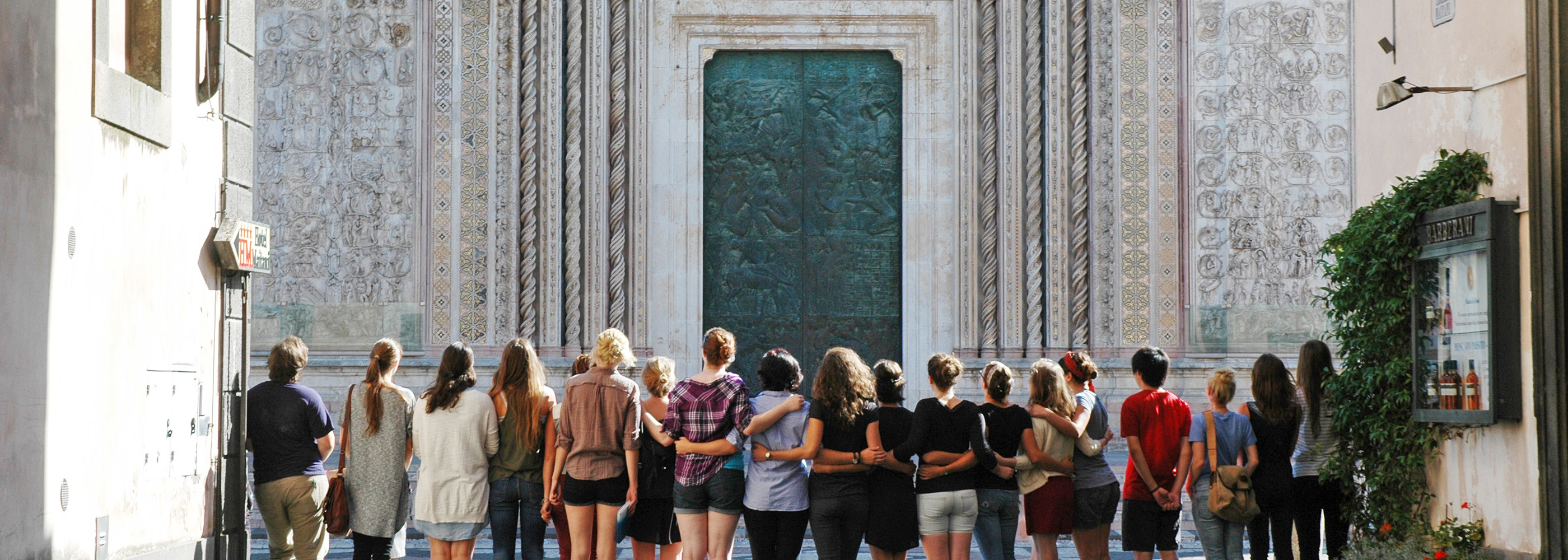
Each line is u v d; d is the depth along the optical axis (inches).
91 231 308.7
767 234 852.0
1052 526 378.3
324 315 779.4
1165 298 812.0
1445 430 380.8
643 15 833.5
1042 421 378.6
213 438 384.5
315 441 385.4
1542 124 342.0
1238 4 811.4
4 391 268.7
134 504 331.9
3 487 267.4
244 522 396.2
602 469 378.6
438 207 797.2
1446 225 373.1
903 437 368.2
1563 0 337.7
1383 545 387.5
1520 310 353.1
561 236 806.5
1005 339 826.8
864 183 856.9
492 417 383.6
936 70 852.0
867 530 367.9
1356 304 404.5
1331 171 807.1
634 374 813.9
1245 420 383.6
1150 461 387.2
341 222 793.6
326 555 520.7
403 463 390.9
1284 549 389.1
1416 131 409.1
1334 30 812.6
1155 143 815.7
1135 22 817.5
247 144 410.0
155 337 344.8
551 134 803.4
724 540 374.9
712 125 854.5
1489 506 364.2
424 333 793.6
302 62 798.5
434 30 800.9
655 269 836.6
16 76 273.6
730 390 373.7
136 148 334.0
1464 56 382.0
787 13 848.9
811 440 361.4
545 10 803.4
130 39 345.4
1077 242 818.8
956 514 366.0
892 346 851.4
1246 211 806.5
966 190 838.5
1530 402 348.2
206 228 381.4
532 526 387.2
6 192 269.6
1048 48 821.9
